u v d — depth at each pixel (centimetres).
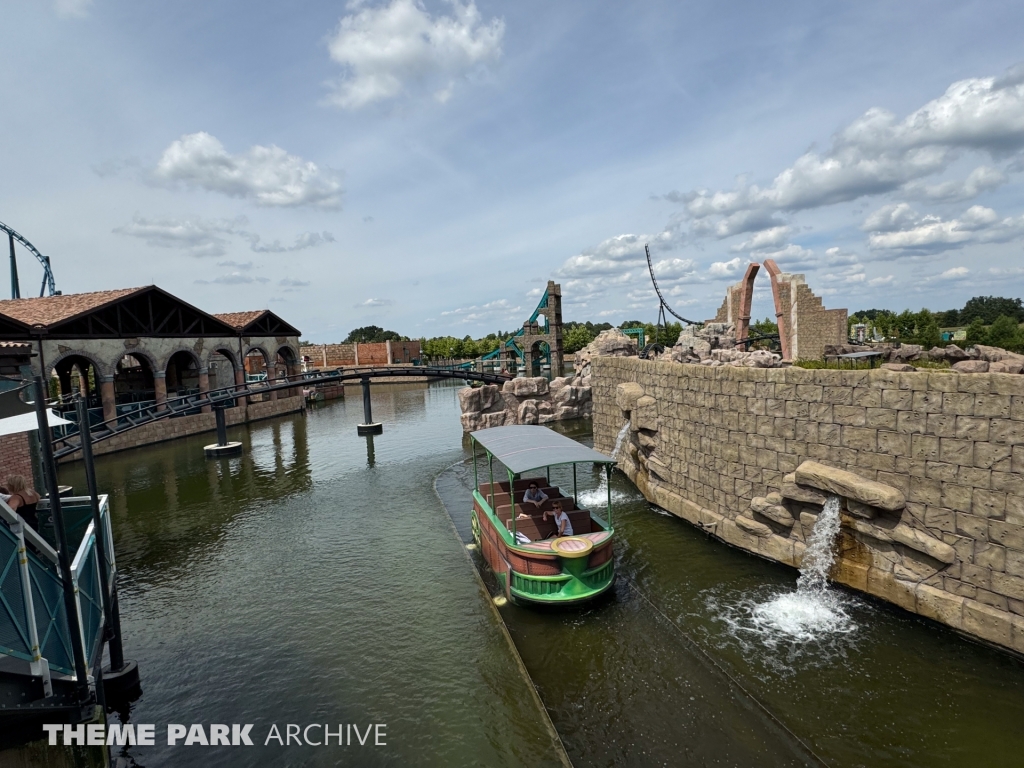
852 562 1188
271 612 1334
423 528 1902
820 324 3525
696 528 1691
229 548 1786
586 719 914
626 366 2384
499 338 11225
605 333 4688
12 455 1825
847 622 1127
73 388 4669
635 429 2092
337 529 1930
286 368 5584
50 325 3030
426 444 3412
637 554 1538
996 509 953
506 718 915
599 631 1170
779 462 1377
